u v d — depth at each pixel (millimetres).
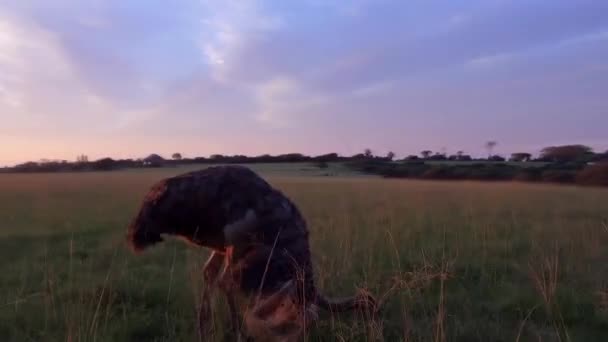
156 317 6133
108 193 27422
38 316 5922
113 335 5477
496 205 19891
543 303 6352
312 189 31906
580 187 36375
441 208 18453
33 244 10891
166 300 6742
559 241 10328
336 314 5547
